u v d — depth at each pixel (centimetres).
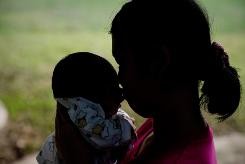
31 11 2061
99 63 229
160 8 150
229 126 809
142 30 152
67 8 2116
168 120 157
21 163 671
